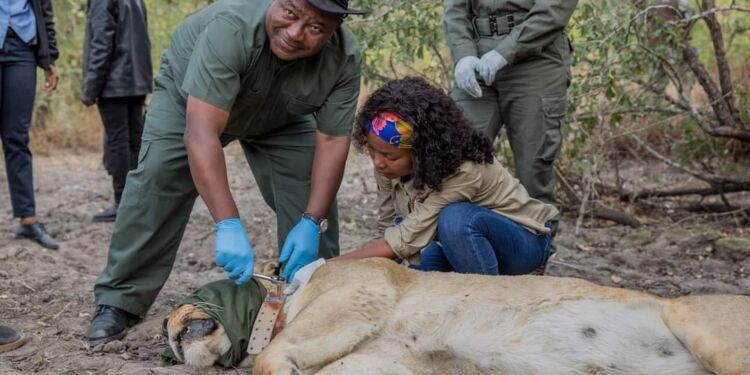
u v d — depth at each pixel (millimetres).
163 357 4016
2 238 6715
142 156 4426
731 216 7020
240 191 8320
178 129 4387
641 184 7648
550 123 5137
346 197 7961
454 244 4176
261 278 4043
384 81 6824
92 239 6918
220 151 3965
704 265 5934
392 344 3697
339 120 4387
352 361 3594
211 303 3863
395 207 4434
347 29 4398
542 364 3545
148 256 4516
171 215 4504
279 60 4180
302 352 3545
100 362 4090
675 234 6492
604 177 7945
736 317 3377
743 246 6156
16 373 3928
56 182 9117
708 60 8273
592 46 6047
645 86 6695
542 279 3711
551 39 4965
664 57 6324
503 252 4367
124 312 4547
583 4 6348
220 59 3955
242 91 4238
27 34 6402
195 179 3955
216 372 3857
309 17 3910
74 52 10930
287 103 4352
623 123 7859
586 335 3529
